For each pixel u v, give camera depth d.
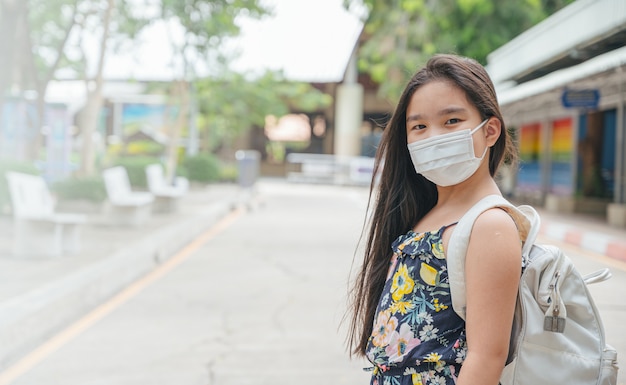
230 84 33.34
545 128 19.23
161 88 32.91
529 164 20.73
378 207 2.12
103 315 6.78
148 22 19.98
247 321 6.50
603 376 1.69
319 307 7.07
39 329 5.91
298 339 5.85
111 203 12.96
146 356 5.37
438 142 1.77
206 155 28.81
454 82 1.79
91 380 4.79
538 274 1.71
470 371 1.63
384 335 1.82
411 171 2.08
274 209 20.12
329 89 44.69
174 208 16.25
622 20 10.72
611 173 17.17
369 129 43.38
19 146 17.45
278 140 46.06
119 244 10.45
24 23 14.77
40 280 7.43
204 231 14.32
